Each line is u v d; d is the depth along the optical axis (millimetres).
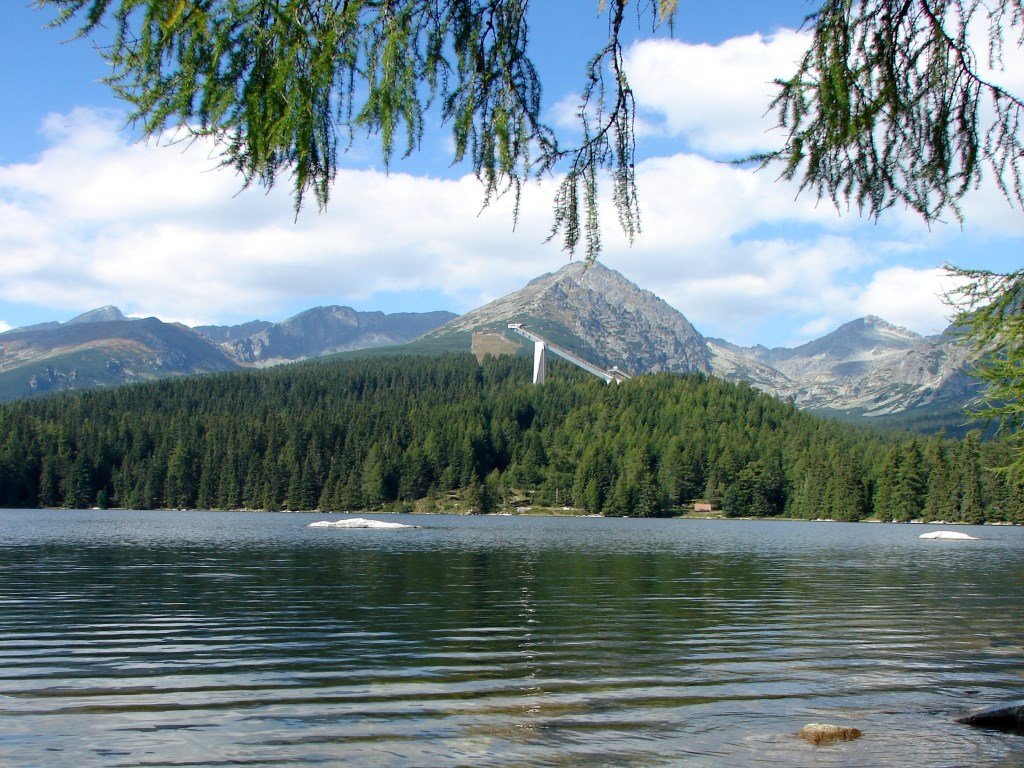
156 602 29422
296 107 4957
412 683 17562
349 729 14430
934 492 145250
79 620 25234
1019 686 17812
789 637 23344
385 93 5336
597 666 19328
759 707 16000
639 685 17578
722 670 19047
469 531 97375
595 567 46656
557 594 32875
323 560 49719
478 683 17609
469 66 5844
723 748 13555
